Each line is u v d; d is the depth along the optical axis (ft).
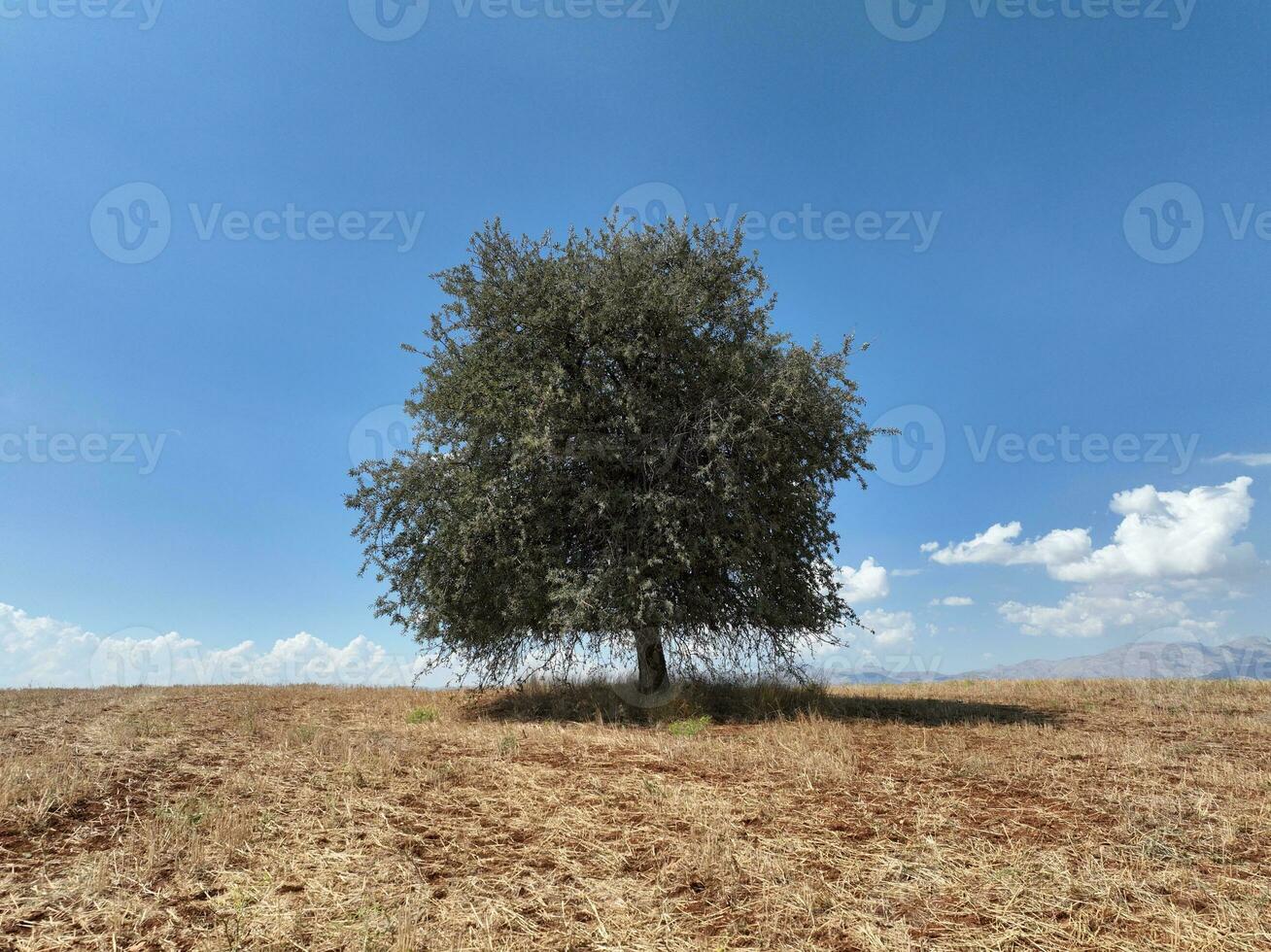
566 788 23.35
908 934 13.76
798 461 44.21
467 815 20.80
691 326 45.32
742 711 43.73
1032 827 19.30
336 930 13.99
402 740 31.48
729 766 26.20
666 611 40.81
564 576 40.96
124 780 23.40
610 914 14.70
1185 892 15.37
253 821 19.77
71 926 13.99
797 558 46.24
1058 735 32.45
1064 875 16.11
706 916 14.61
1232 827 19.16
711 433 41.19
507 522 42.11
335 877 16.37
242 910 14.73
